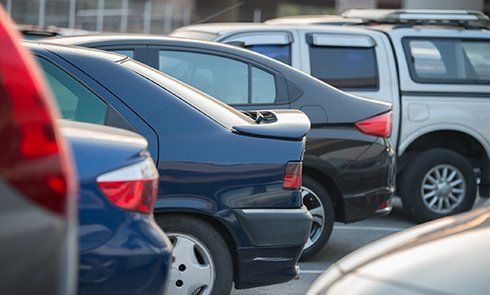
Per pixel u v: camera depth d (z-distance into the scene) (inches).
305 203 1001.5
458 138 1321.4
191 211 705.0
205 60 996.6
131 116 706.2
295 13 3351.4
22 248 360.5
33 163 362.3
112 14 2844.5
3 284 358.0
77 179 526.6
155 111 710.5
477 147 1315.2
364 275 430.3
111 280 532.7
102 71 718.5
